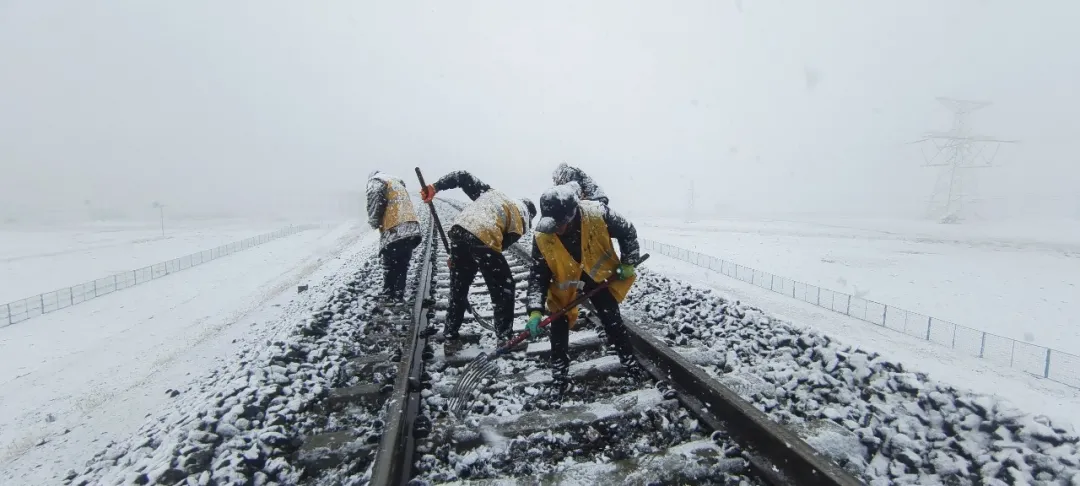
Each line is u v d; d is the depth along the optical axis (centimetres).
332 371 359
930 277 2452
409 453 237
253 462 245
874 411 269
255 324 1180
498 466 236
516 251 835
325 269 1883
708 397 261
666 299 508
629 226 308
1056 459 212
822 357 330
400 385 281
